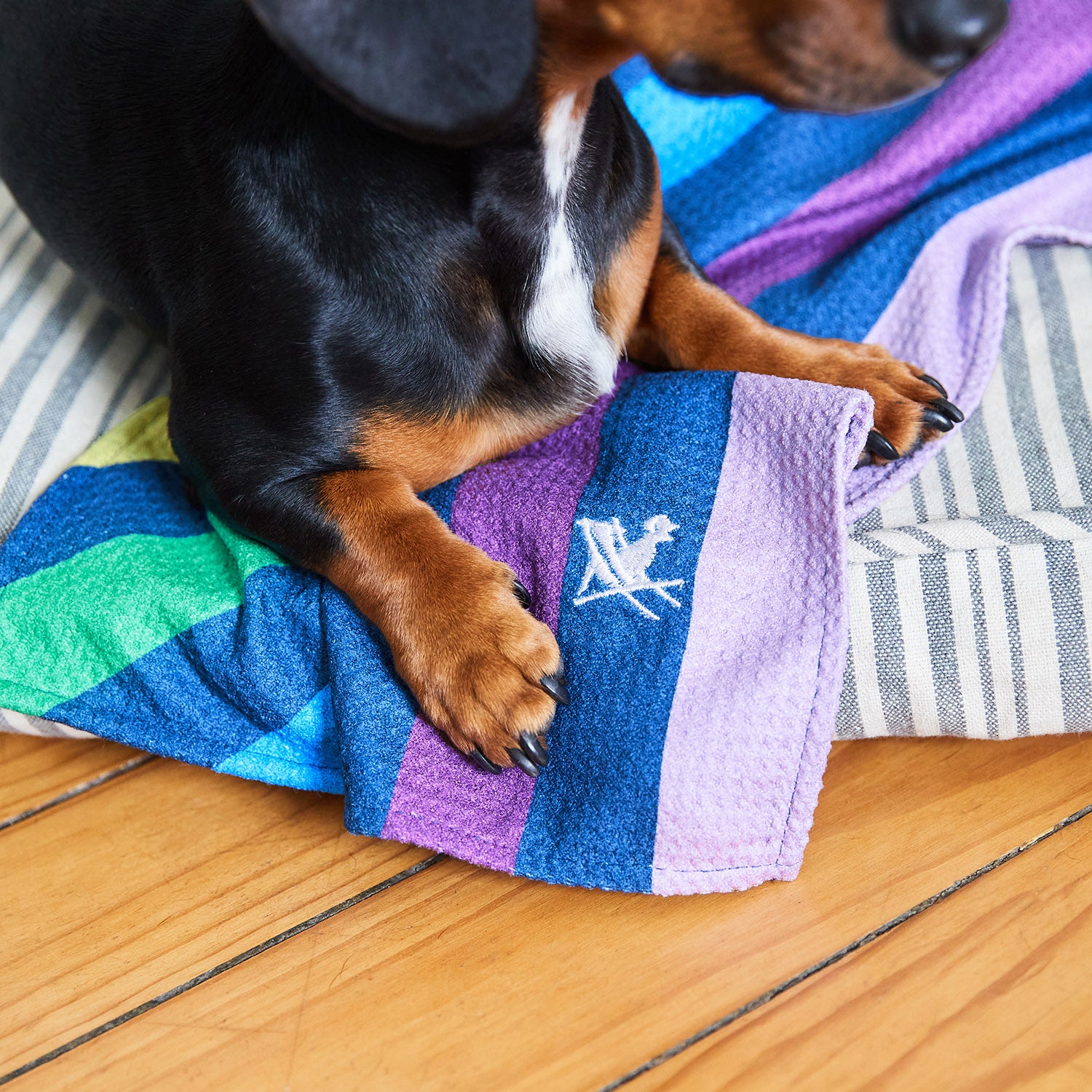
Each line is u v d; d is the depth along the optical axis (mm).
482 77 661
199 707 783
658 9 669
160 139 797
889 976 687
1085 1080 651
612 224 798
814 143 959
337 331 755
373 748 740
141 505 859
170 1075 687
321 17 644
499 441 802
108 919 745
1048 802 740
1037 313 880
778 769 720
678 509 766
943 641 753
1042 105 942
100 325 936
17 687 798
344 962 716
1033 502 806
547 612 757
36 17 866
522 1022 688
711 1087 662
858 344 825
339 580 759
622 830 718
